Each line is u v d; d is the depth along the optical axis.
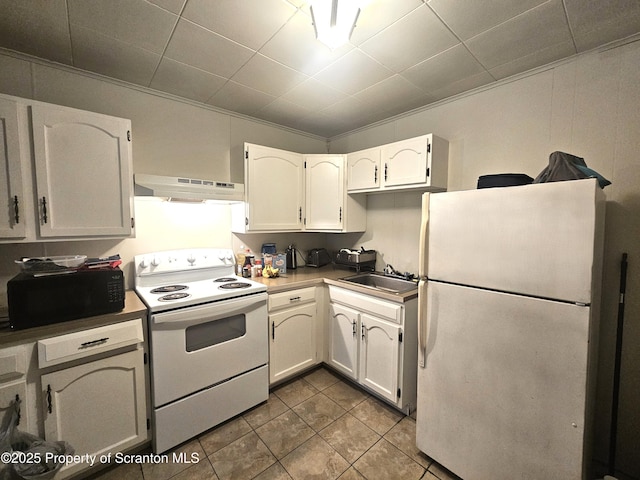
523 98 1.79
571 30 1.39
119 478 1.44
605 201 1.40
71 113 1.48
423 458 1.59
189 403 1.67
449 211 1.42
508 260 1.23
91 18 1.30
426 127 2.32
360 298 2.09
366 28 1.38
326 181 2.62
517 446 1.23
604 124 1.52
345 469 1.51
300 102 2.25
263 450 1.63
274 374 2.12
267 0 1.20
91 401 1.39
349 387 2.26
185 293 1.82
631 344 1.47
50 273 1.38
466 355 1.37
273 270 2.40
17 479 1.14
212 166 2.35
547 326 1.14
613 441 1.44
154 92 2.04
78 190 1.52
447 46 1.52
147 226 2.08
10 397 1.20
